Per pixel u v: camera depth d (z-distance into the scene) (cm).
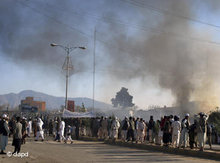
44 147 1636
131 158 1182
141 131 1822
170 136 1555
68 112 2773
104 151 1458
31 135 2981
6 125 1277
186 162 1095
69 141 2225
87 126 2755
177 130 1495
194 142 1505
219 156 1220
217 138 2200
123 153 1375
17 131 1251
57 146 1730
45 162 1046
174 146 1510
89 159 1129
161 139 1697
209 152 1273
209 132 1570
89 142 2148
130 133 1925
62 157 1188
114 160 1106
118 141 1952
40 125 2169
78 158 1158
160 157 1245
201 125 1363
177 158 1223
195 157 1283
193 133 1470
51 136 2855
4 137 1270
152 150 1579
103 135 2228
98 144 1947
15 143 1251
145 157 1231
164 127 1557
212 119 2241
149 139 1883
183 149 1402
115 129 2019
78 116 2747
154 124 1844
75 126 2672
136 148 1689
